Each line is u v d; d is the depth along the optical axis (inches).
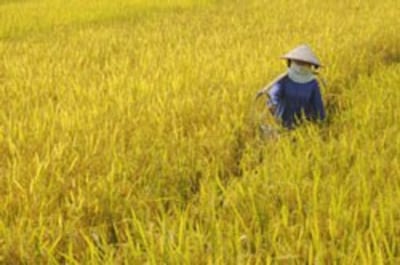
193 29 638.5
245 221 172.7
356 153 223.5
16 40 653.9
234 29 619.2
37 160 212.4
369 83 331.3
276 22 644.7
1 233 172.1
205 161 225.8
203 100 298.0
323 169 208.4
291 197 185.0
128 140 252.1
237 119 272.1
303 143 232.8
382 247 151.2
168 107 285.7
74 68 440.5
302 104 281.1
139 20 775.7
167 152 232.5
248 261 141.7
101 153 227.8
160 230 169.2
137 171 217.5
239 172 230.2
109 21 784.9
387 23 555.5
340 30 527.2
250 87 321.7
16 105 312.5
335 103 318.3
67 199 187.6
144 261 153.0
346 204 172.6
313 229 159.5
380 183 190.4
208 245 152.3
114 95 320.8
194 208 182.4
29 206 187.5
